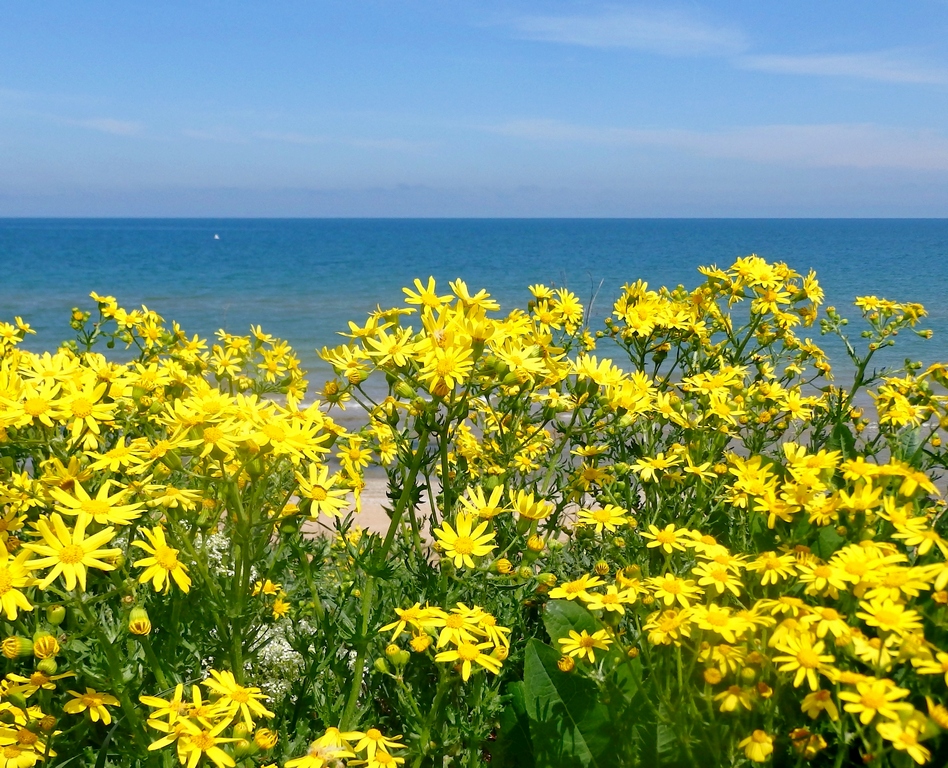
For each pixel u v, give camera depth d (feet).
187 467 8.71
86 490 8.17
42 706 7.21
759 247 306.55
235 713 6.96
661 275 150.71
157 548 7.10
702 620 7.34
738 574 8.14
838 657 7.22
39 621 7.48
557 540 10.94
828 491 9.16
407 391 9.01
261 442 7.64
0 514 8.09
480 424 13.38
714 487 11.38
